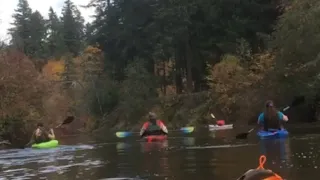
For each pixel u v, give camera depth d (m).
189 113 34.09
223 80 27.89
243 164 6.93
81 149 13.88
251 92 24.31
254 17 34.72
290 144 9.87
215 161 7.59
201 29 37.75
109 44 47.69
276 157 7.53
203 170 6.60
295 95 20.53
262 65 23.83
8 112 22.19
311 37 18.39
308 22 18.44
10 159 11.38
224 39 35.06
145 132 17.28
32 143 18.08
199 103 34.69
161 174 6.52
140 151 11.07
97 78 47.50
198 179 5.84
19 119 22.55
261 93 23.05
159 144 13.26
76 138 24.64
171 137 16.61
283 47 20.09
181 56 41.28
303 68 19.14
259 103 22.92
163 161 8.23
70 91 48.81
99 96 45.41
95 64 48.84
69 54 60.53
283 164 6.59
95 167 8.14
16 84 23.03
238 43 32.72
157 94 42.25
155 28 40.41
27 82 24.06
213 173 6.23
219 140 13.03
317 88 18.80
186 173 6.42
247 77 25.33
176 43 38.56
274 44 21.64
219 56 36.34
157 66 44.78
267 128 13.34
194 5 36.94
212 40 36.31
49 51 76.12
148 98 41.00
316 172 5.72
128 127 39.50
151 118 17.34
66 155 11.74
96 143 17.08
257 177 2.46
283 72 20.31
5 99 22.39
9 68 23.03
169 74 43.81
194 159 8.15
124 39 44.91
